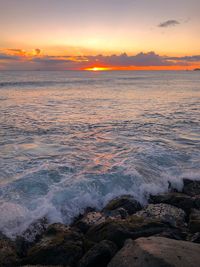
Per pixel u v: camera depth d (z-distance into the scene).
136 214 7.40
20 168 9.99
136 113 21.89
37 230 6.81
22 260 5.50
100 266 5.16
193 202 8.05
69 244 5.68
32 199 7.93
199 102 29.12
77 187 8.67
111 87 52.06
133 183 9.22
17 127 16.14
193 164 11.10
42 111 21.86
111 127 16.84
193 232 6.47
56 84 54.72
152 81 81.94
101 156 11.47
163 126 17.23
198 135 15.23
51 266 5.21
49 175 9.44
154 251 4.62
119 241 5.82
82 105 26.06
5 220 6.90
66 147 12.70
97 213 7.32
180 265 4.36
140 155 11.53
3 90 39.00
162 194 8.81
